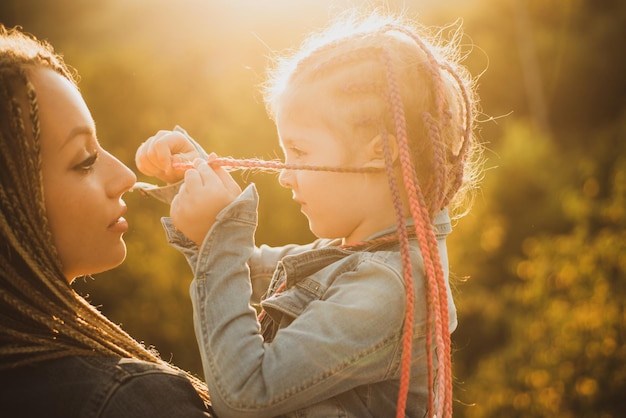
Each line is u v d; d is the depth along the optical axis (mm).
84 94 6250
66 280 1278
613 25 13016
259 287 1686
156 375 1217
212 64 7172
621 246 5859
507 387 6176
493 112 12398
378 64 1436
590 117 12820
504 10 12953
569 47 12938
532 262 7020
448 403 1290
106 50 7004
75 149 1269
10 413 1170
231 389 1247
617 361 5488
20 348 1185
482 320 7566
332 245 1622
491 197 8750
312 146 1463
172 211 1361
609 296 5695
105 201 1307
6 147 1203
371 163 1434
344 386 1290
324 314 1307
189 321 5805
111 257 1325
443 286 1289
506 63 12781
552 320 6047
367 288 1321
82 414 1152
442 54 1816
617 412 5430
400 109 1311
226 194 1350
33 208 1227
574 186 8438
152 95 6512
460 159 1456
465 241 7992
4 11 7875
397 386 1373
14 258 1230
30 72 1243
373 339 1295
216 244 1330
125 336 1369
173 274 5801
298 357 1265
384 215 1458
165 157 1511
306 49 1597
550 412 5703
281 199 6180
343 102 1438
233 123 6512
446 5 12383
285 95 1507
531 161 9211
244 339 1277
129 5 8023
